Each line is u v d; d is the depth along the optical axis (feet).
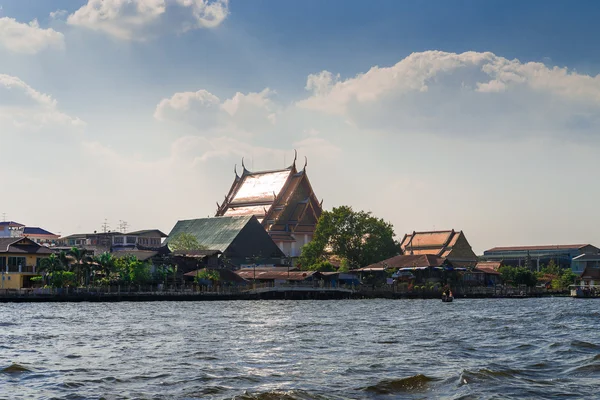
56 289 422.82
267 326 243.60
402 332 220.02
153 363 147.54
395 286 558.97
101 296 433.07
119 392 116.06
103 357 156.97
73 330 224.12
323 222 642.63
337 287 528.22
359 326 245.04
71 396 113.09
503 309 377.30
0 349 171.94
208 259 567.59
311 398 111.24
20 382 124.57
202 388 118.83
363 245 630.33
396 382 122.42
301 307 387.55
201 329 230.07
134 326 241.35
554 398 110.93
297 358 155.74
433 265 583.99
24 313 310.86
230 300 477.36
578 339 194.39
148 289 472.85
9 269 455.63
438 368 139.74
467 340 193.57
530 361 148.25
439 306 413.18
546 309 377.91
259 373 134.00
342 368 140.26
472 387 118.52
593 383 122.11
